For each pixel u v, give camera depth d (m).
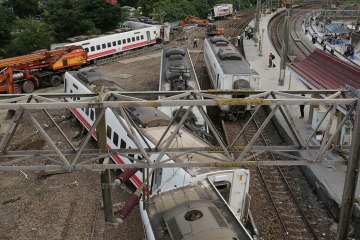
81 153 10.26
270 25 61.31
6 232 13.31
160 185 12.70
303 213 14.32
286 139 20.39
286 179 17.05
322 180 15.46
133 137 9.76
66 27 49.53
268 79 31.42
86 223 13.75
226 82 23.89
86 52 36.41
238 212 12.83
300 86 29.30
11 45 41.19
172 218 10.05
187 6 68.56
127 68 37.97
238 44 46.66
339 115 16.44
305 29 58.16
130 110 16.31
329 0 49.88
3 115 25.12
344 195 10.16
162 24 55.62
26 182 16.62
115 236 13.05
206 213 9.99
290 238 13.02
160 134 14.54
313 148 10.91
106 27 54.78
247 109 23.72
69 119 24.03
